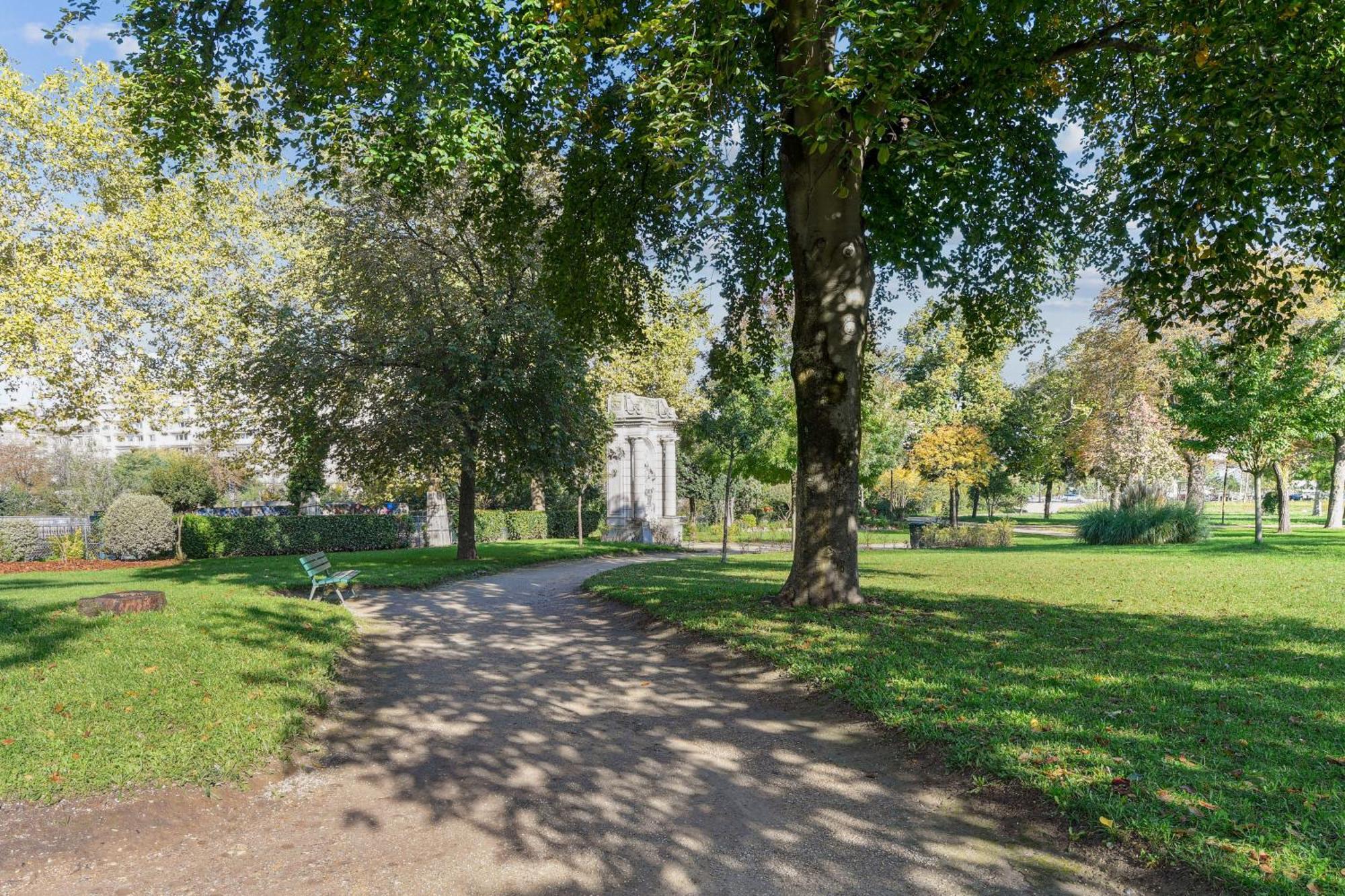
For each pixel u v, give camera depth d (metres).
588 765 5.46
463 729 6.33
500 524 36.88
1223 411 19.22
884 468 34.66
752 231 14.27
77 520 26.62
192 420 27.80
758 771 5.27
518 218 14.00
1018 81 10.70
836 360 9.88
